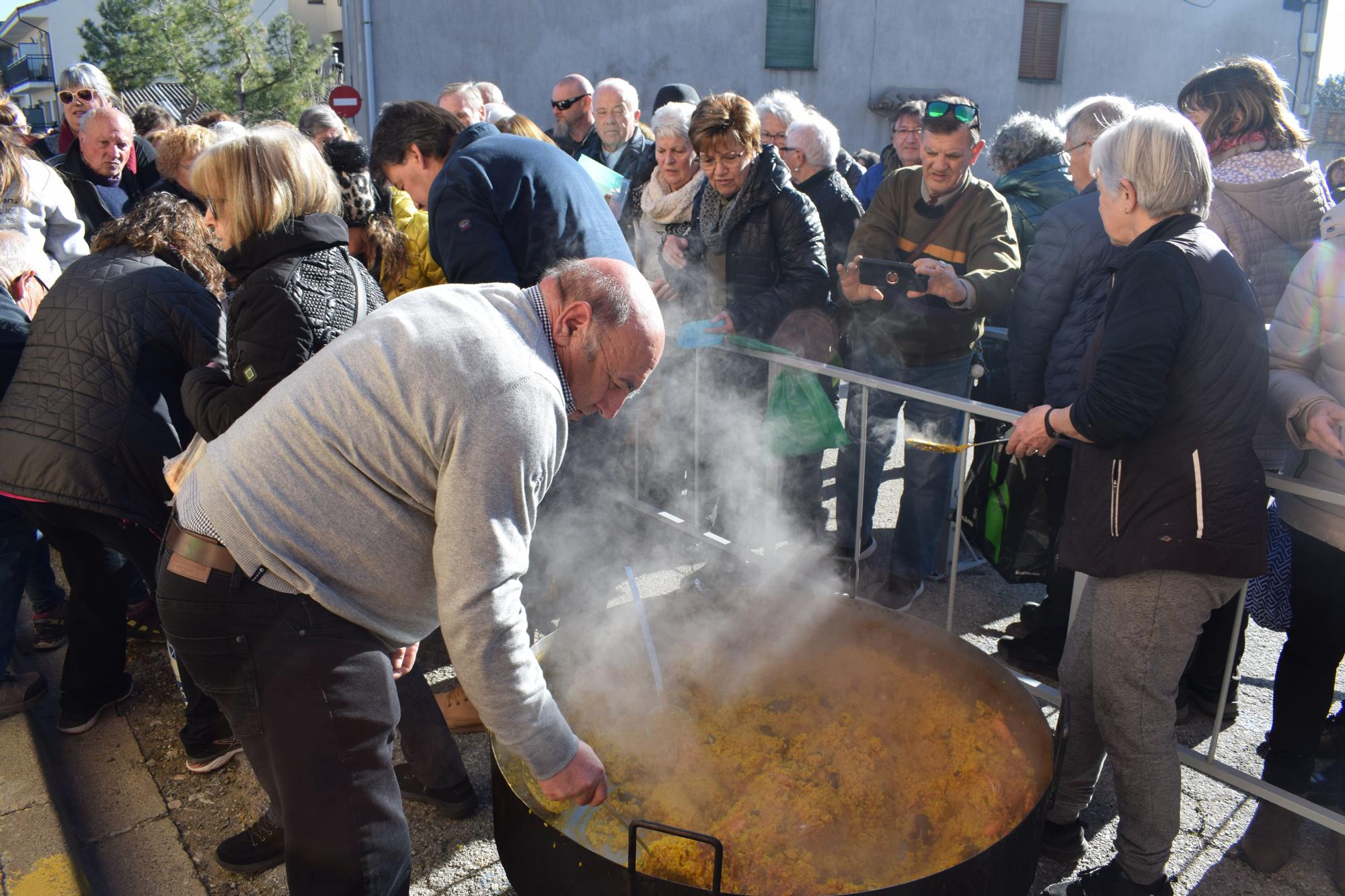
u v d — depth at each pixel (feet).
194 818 7.91
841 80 46.21
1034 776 6.12
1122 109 9.34
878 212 11.28
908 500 11.02
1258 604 7.91
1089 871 6.75
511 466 4.50
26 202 11.09
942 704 7.22
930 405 10.75
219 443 5.05
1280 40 55.16
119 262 8.04
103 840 7.66
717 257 11.68
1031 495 9.14
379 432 4.57
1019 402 9.93
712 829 6.07
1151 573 5.90
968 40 48.06
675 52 42.55
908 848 6.09
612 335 4.87
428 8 37.55
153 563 8.36
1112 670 6.16
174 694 9.71
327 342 6.28
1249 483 5.74
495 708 4.77
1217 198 8.70
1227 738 8.68
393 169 9.68
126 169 15.52
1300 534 6.82
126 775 8.45
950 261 10.68
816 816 6.28
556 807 6.24
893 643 7.87
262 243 6.25
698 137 10.65
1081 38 51.24
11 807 7.68
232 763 8.57
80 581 8.68
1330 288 6.29
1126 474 5.84
